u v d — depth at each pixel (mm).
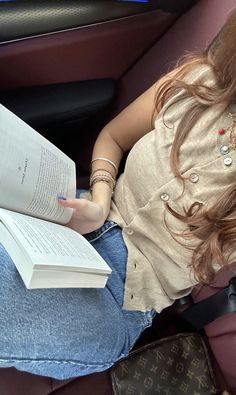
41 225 755
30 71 1026
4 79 1020
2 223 674
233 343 1001
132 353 1043
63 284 686
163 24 1098
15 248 646
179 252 923
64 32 995
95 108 1088
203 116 910
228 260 895
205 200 881
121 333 931
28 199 778
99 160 1063
